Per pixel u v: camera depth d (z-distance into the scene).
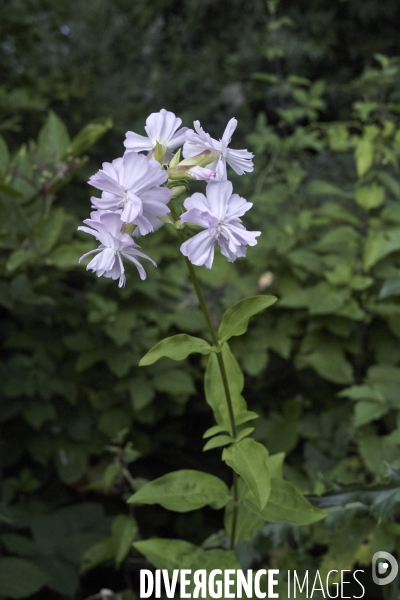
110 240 0.38
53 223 0.72
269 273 0.74
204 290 0.81
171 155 0.41
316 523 0.53
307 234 0.80
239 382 0.46
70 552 0.63
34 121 1.10
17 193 0.68
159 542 0.47
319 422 0.69
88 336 0.73
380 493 0.48
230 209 0.38
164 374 0.73
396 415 0.66
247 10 1.98
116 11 1.58
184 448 0.86
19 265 0.72
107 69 1.37
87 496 0.79
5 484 0.70
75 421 0.76
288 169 0.92
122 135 1.16
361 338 0.72
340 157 0.98
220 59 1.84
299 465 0.72
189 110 1.48
